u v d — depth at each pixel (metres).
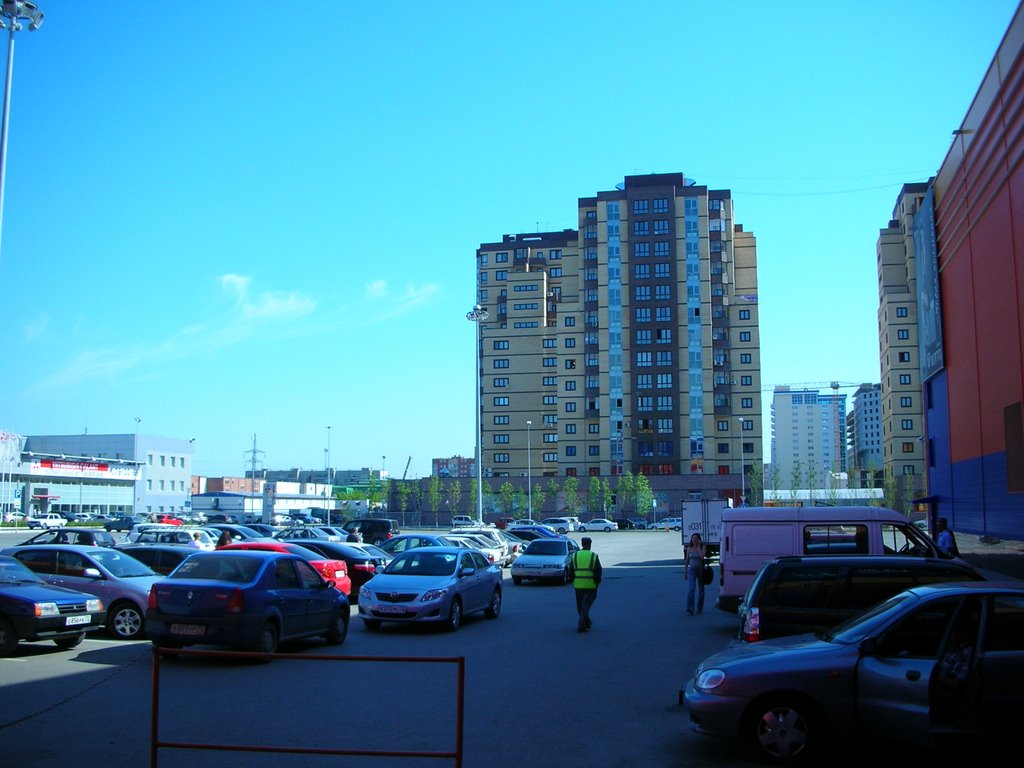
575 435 103.25
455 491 106.19
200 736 8.36
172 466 101.25
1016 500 24.69
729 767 7.48
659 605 22.36
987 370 27.47
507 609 21.78
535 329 113.06
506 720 9.24
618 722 9.19
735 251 107.88
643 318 100.75
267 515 73.19
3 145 22.39
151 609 12.87
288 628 13.57
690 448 98.44
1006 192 24.56
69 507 83.12
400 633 16.78
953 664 6.95
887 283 97.44
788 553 15.85
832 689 7.36
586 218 106.31
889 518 15.75
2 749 7.88
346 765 7.54
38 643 14.56
